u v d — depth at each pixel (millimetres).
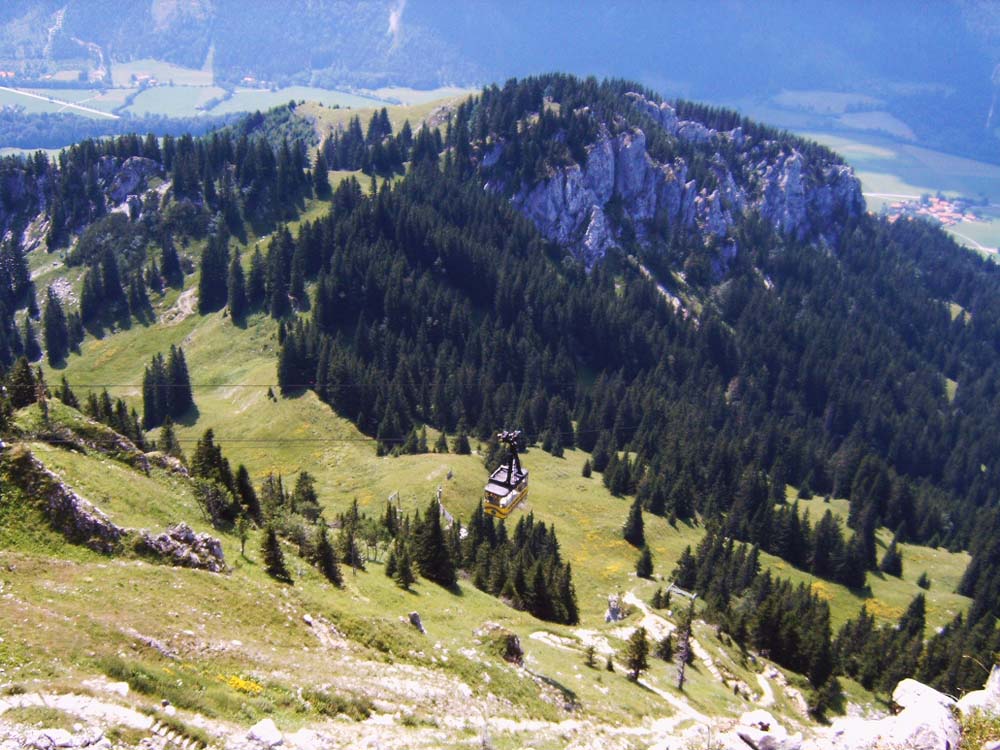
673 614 108812
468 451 157875
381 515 115188
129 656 36500
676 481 163750
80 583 43500
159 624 41344
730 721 70000
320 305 197125
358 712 40312
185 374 172375
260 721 34531
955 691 105875
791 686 100562
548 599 92688
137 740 29109
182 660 38719
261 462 149875
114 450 65688
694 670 88125
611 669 73562
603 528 139500
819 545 152375
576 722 53719
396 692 45219
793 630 107812
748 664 101438
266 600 50844
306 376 172500
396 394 169375
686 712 68188
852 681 112250
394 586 75000
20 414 64562
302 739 34594
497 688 53406
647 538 141625
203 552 55719
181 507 63375
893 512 185625
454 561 98125
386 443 156875
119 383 192875
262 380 178125
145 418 169000
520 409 181625
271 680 40062
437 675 52094
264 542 61062
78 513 50469
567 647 78438
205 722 32875
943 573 162875
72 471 57844
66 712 28922
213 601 47906
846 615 141375
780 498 182500
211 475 72562
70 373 197375
